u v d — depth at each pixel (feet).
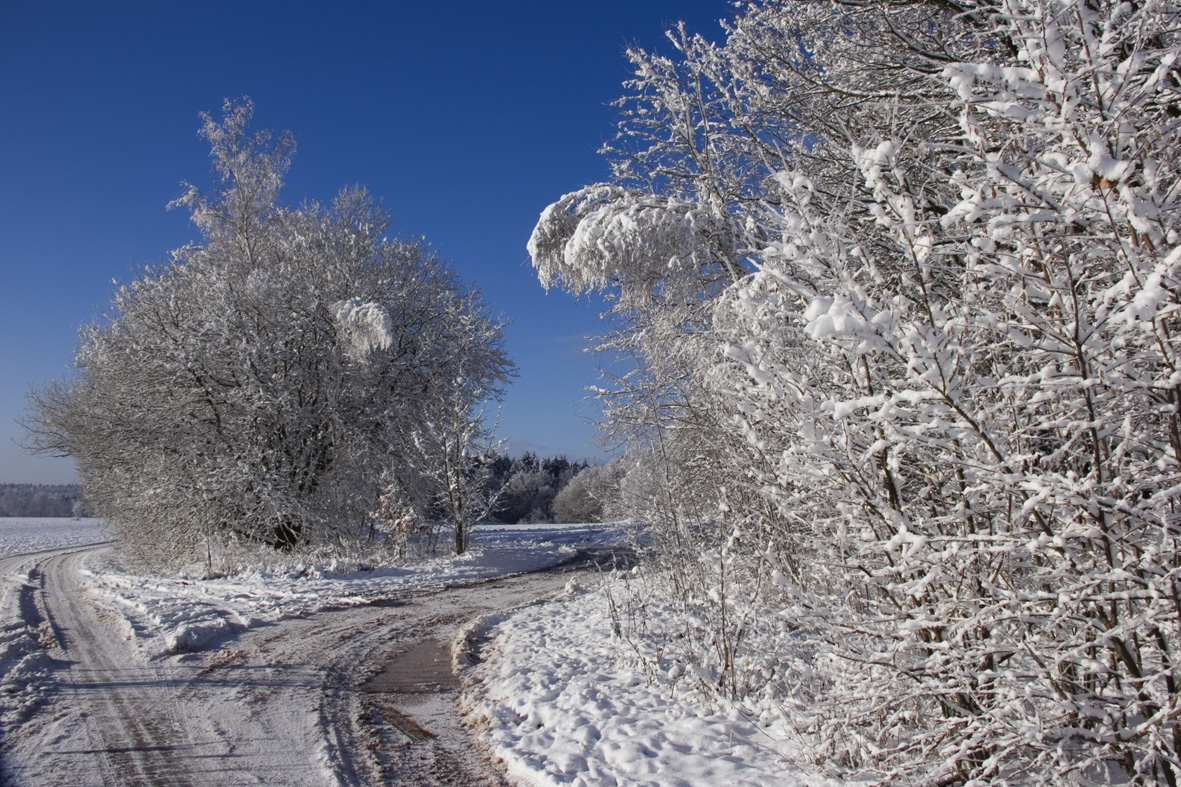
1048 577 9.20
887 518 10.28
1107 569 8.66
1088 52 7.89
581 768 14.25
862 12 22.38
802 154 25.00
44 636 29.84
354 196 86.84
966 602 9.84
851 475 10.81
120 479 65.82
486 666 24.29
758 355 11.48
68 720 18.54
